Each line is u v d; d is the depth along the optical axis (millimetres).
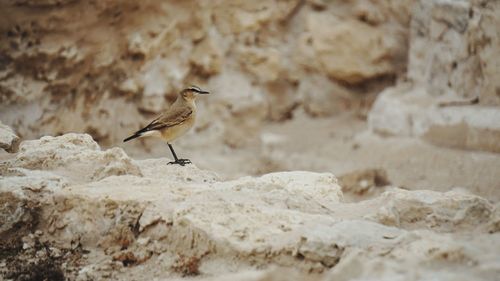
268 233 7254
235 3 22453
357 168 18500
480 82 18828
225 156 20984
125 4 20438
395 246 6824
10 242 8094
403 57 22906
